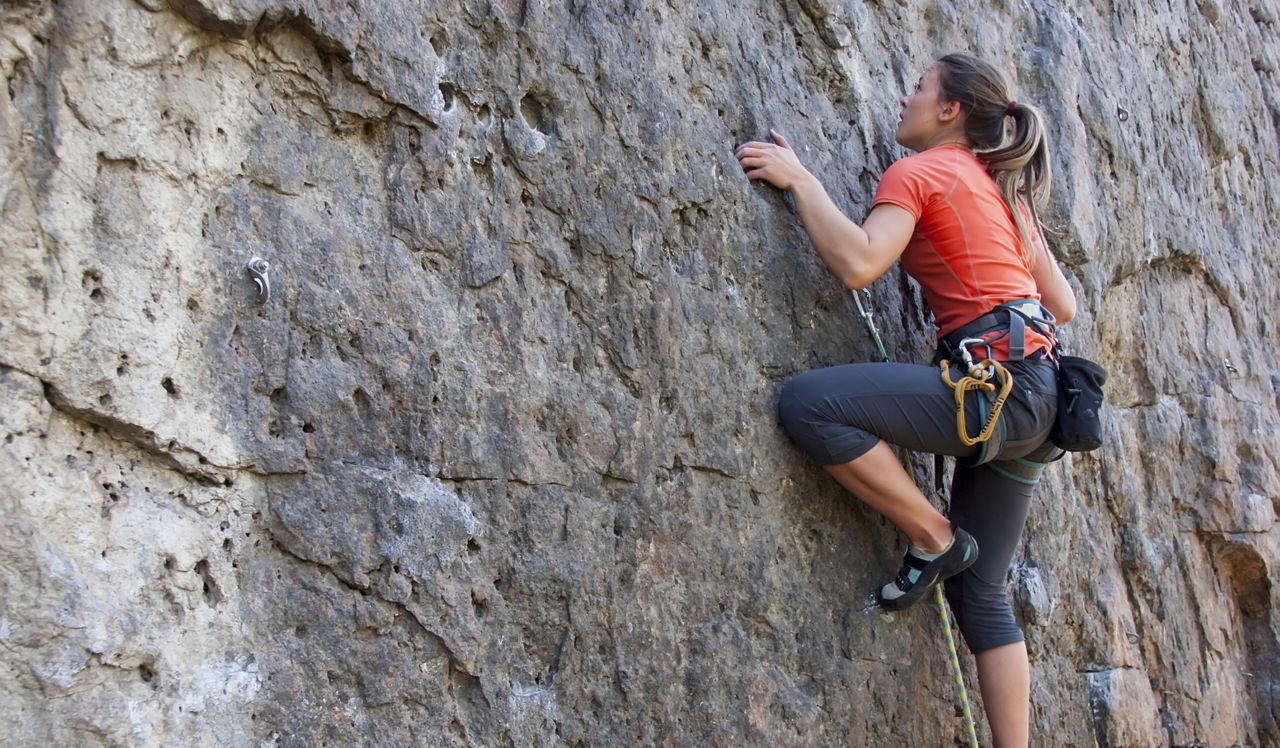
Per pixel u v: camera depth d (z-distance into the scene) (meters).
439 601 1.98
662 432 2.39
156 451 1.71
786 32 2.99
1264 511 4.67
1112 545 3.89
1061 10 4.24
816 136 2.96
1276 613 4.64
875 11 3.35
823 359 2.77
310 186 1.95
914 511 2.57
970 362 2.45
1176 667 4.01
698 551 2.42
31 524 1.55
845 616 2.70
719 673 2.39
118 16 1.70
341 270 1.95
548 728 2.10
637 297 2.38
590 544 2.23
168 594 1.69
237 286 1.82
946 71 2.78
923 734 2.85
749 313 2.62
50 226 1.61
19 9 1.60
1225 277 4.97
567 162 2.31
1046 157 2.74
